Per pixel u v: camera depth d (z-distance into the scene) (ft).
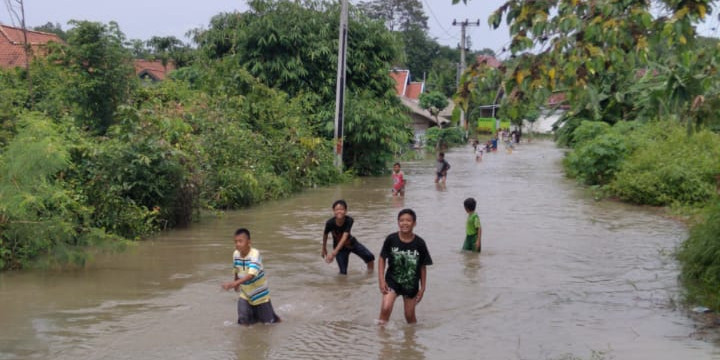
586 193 65.00
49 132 33.30
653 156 57.62
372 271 31.27
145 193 40.42
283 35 80.74
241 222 45.37
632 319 23.65
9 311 24.17
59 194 31.60
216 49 87.10
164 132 45.60
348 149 85.35
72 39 51.75
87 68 52.34
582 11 19.43
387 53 89.04
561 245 37.70
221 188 50.67
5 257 30.58
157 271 30.71
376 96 88.43
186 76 88.94
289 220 46.42
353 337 21.67
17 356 19.52
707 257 28.48
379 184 75.25
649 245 37.65
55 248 31.73
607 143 64.28
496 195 63.62
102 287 27.76
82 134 41.81
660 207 53.88
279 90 81.56
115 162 39.01
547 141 214.28
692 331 22.20
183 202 42.73
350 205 55.62
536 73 18.47
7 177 30.48
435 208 53.67
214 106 59.57
